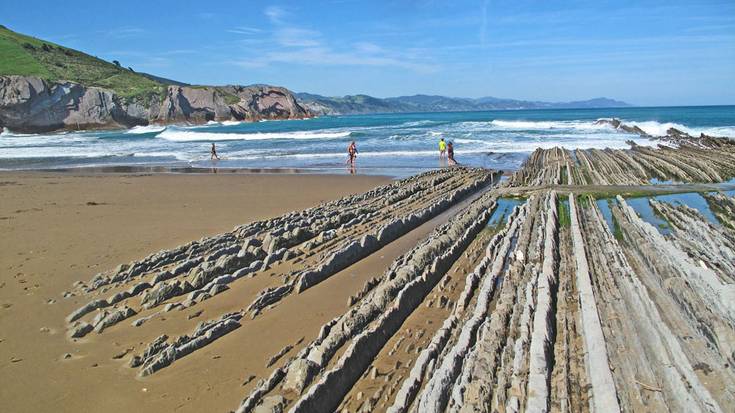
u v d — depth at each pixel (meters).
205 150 36.09
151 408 4.84
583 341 5.75
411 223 11.84
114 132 69.25
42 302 7.34
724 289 6.36
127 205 14.93
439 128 52.31
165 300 7.42
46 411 4.79
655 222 11.56
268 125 83.06
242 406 4.75
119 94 85.88
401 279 7.68
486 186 18.53
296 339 6.21
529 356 5.31
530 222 11.15
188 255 9.31
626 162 21.88
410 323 6.64
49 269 8.76
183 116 92.81
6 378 5.35
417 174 21.50
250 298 7.47
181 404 4.90
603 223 11.16
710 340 5.59
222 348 6.00
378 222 12.12
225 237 10.42
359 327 6.27
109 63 108.25
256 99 112.56
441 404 4.63
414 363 5.65
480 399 4.66
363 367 5.57
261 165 26.80
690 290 6.65
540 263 8.36
